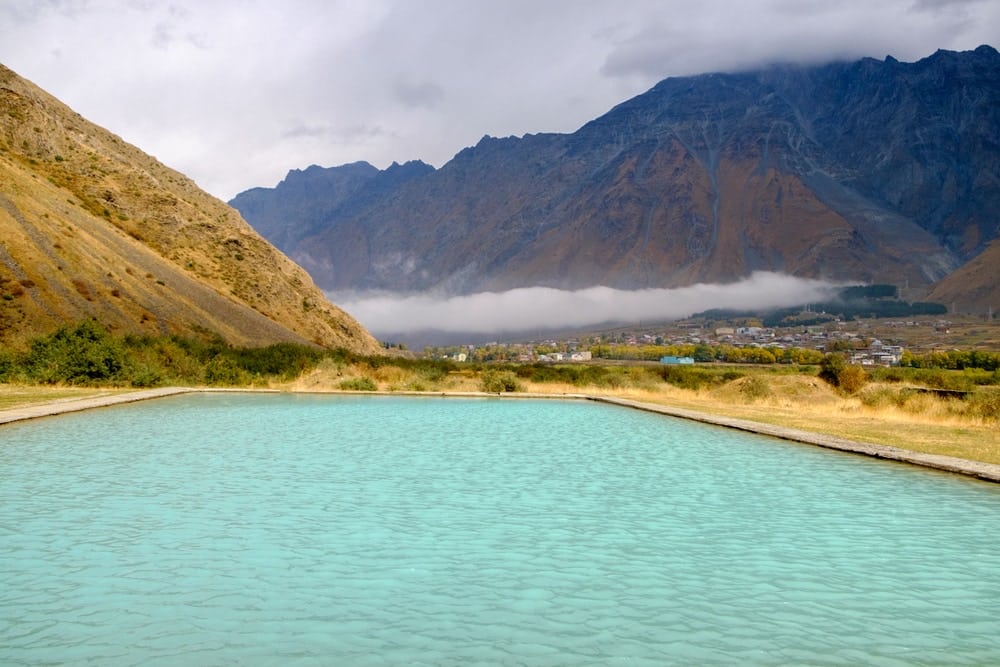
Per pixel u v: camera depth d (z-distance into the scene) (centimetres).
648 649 705
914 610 814
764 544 1063
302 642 709
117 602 805
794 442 2153
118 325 5956
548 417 2933
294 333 8512
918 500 1359
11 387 3547
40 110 9188
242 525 1123
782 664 677
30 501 1266
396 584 875
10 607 787
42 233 6412
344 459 1762
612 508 1276
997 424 2502
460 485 1458
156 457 1744
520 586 876
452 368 6384
